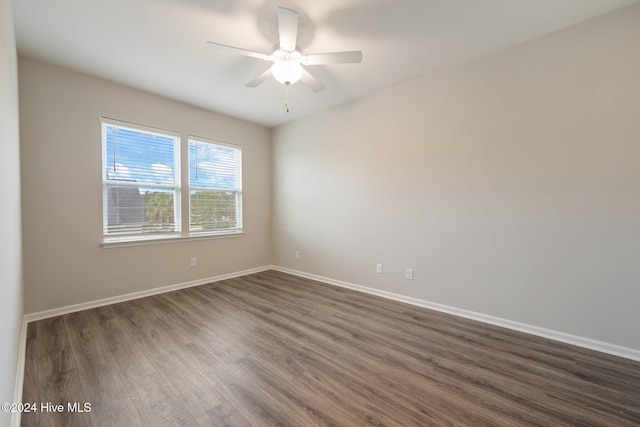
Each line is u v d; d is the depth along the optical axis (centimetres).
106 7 190
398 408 150
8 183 131
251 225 450
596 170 207
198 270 382
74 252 279
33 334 229
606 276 205
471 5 190
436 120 284
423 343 219
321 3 187
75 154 279
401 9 193
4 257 112
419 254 300
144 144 330
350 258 365
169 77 291
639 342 194
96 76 289
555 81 221
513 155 241
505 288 247
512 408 150
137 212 326
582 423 140
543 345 215
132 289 320
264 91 327
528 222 235
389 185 324
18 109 229
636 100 193
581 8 195
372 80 302
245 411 147
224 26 211
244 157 438
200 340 223
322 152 396
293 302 312
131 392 161
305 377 176
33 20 202
